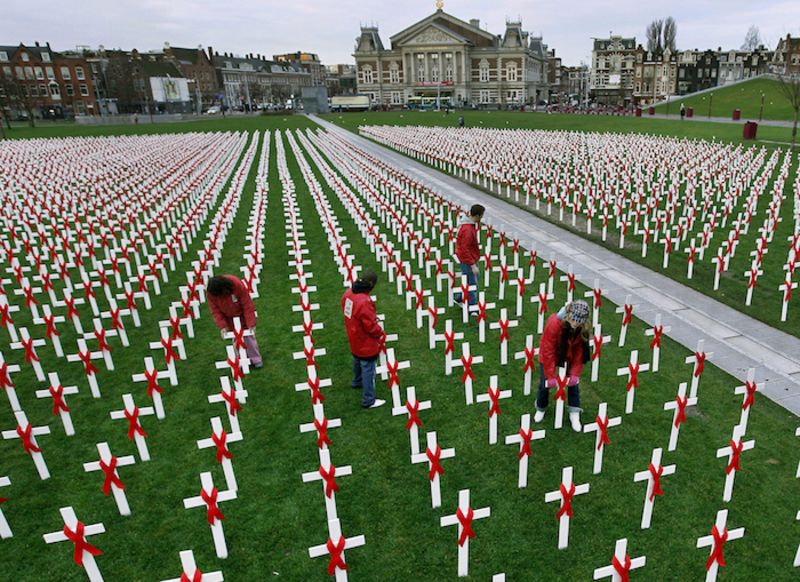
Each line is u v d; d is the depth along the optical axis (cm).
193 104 12375
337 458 637
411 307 1060
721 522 423
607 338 770
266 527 542
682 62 10856
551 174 2484
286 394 771
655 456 496
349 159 2870
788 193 1981
